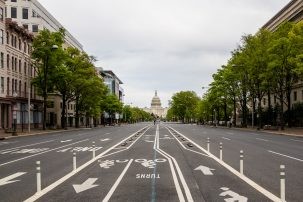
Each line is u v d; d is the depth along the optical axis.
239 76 73.88
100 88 79.12
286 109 82.94
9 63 65.12
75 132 63.00
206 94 121.12
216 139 40.28
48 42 62.72
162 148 28.52
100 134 53.88
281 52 58.06
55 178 15.02
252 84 72.38
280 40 57.62
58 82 67.31
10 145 33.75
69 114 103.81
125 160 20.73
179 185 13.31
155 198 11.21
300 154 24.17
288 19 82.56
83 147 29.97
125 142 33.66
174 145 31.52
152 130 70.94
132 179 14.59
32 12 87.56
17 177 15.40
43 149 28.81
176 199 11.06
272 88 66.38
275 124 81.00
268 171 16.64
